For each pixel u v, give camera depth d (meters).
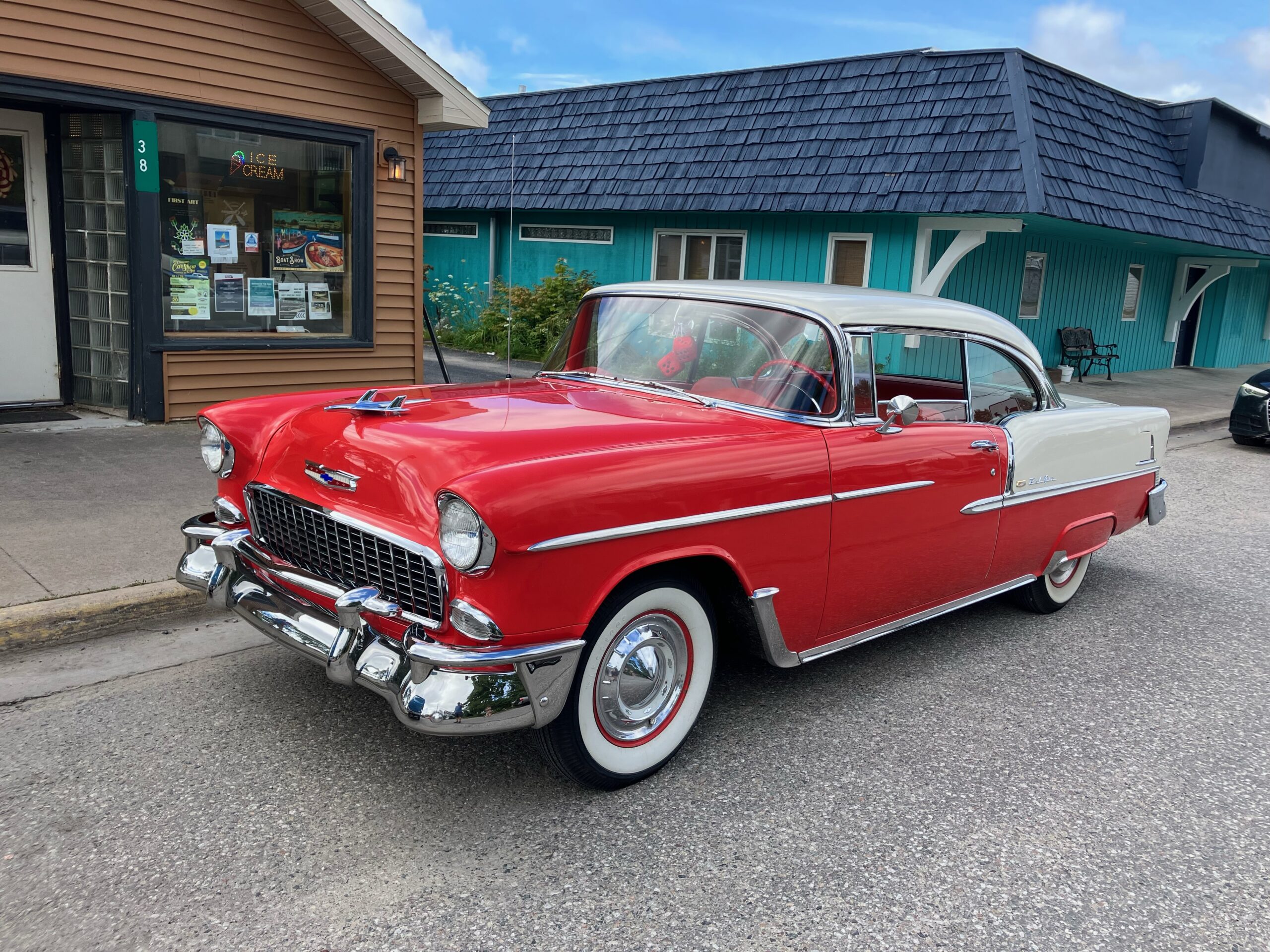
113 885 2.53
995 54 12.17
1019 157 11.27
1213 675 4.46
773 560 3.32
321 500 3.11
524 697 2.70
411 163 8.97
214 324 7.93
